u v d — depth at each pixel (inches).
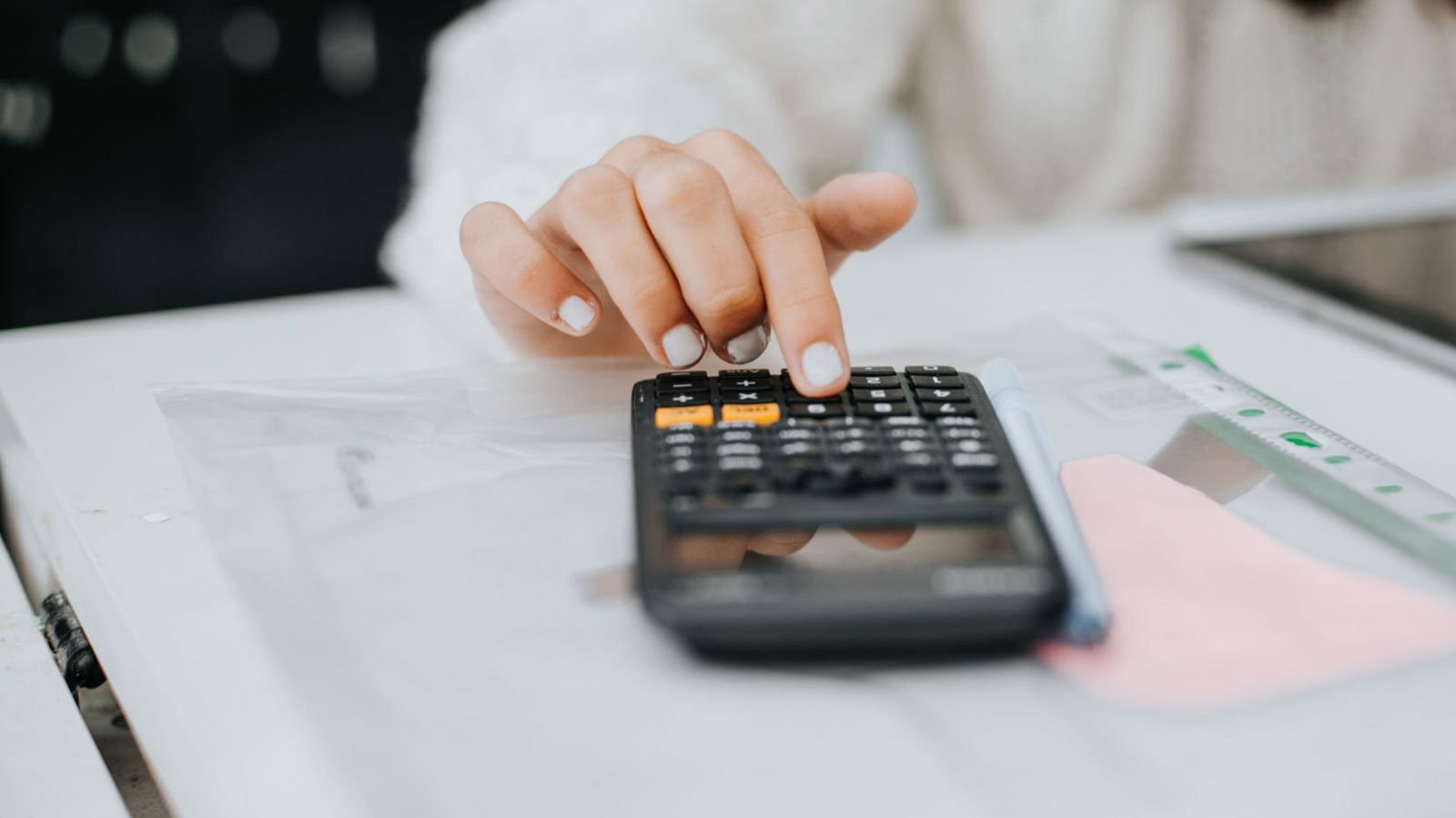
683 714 7.9
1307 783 7.3
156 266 60.4
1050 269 19.4
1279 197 21.5
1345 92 32.0
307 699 8.1
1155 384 12.7
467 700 8.0
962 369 13.3
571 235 12.6
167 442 13.1
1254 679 8.1
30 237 61.5
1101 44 33.1
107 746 11.2
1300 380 14.5
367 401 12.2
